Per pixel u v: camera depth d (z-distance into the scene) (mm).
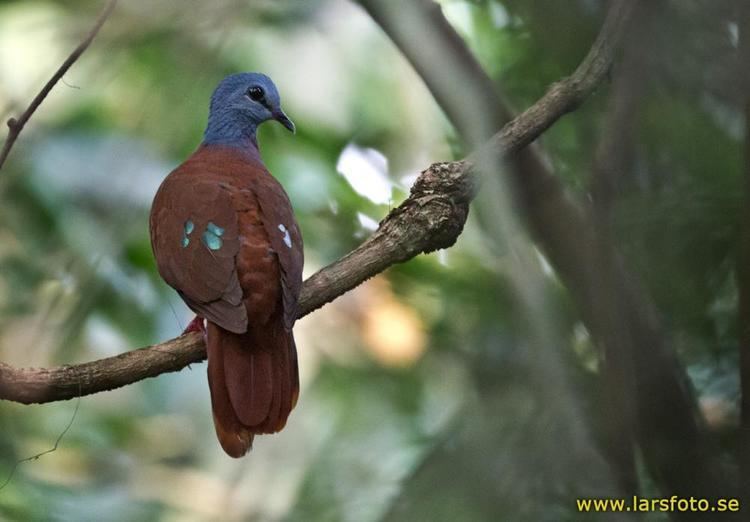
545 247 6062
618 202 5543
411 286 9039
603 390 5199
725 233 5410
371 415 10742
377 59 13836
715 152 5562
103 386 7418
